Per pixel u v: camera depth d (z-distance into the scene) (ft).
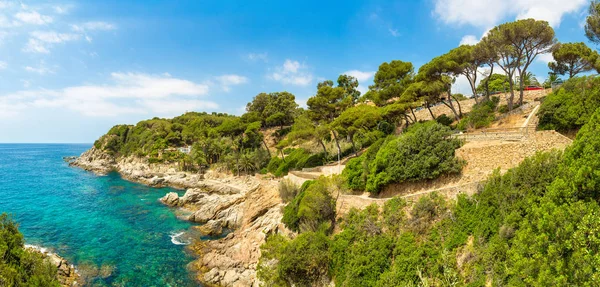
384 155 112.27
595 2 123.75
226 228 169.27
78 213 194.08
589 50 148.97
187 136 466.29
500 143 99.40
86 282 104.42
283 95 406.00
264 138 360.48
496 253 65.26
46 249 129.18
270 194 172.14
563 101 111.45
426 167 99.19
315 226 108.58
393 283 74.38
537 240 51.49
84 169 458.91
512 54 144.66
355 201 106.73
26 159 638.12
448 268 69.05
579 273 45.16
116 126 615.98
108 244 139.33
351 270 84.74
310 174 171.63
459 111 176.14
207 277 107.34
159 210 206.80
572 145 65.31
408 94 172.55
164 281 107.04
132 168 404.77
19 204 215.10
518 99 163.43
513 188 72.33
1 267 71.26
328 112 230.07
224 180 296.30
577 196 54.90
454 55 159.53
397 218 90.27
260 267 96.17
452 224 79.82
